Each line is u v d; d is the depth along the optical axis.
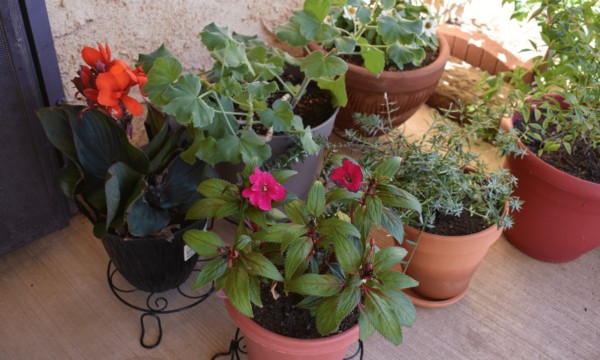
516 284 1.77
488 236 1.46
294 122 1.54
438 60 1.97
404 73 1.87
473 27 2.54
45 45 1.43
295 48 2.32
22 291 1.58
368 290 1.08
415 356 1.53
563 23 1.75
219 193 1.17
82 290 1.61
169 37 1.82
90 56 1.22
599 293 1.77
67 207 1.72
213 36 1.38
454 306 1.68
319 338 1.14
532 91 1.89
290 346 1.14
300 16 1.48
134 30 1.70
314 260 1.17
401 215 1.41
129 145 1.33
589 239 1.71
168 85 1.28
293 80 1.92
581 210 1.61
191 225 1.41
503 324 1.65
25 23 1.37
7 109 1.41
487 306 1.69
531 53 2.34
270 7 2.11
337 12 1.85
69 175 1.37
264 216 1.16
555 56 1.89
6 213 1.55
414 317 1.07
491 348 1.58
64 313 1.54
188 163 1.39
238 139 1.41
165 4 1.73
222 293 1.18
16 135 1.46
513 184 1.73
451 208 1.38
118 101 1.21
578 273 1.83
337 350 1.19
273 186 1.07
